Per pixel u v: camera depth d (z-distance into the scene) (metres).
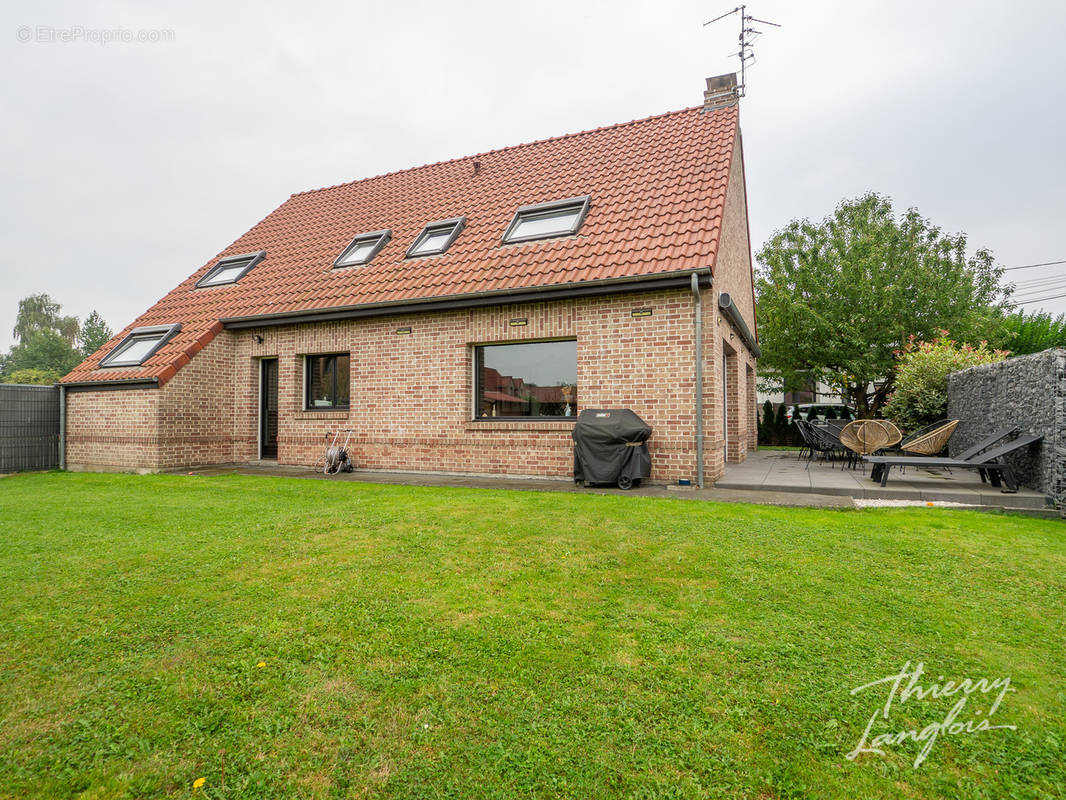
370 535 5.02
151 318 12.96
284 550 4.56
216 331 11.65
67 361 51.34
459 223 11.36
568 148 12.80
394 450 10.34
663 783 1.86
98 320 60.81
